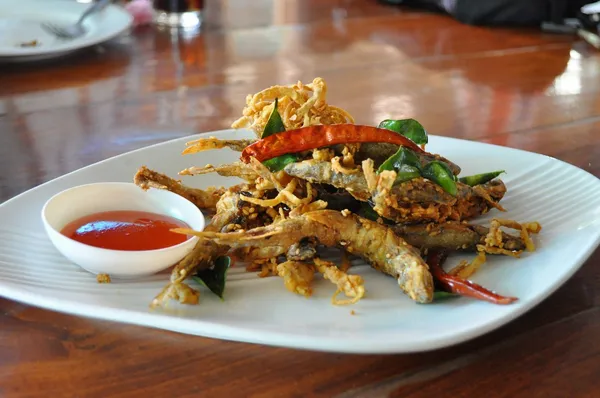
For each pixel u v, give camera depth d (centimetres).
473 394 27
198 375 27
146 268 32
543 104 59
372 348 27
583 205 38
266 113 37
